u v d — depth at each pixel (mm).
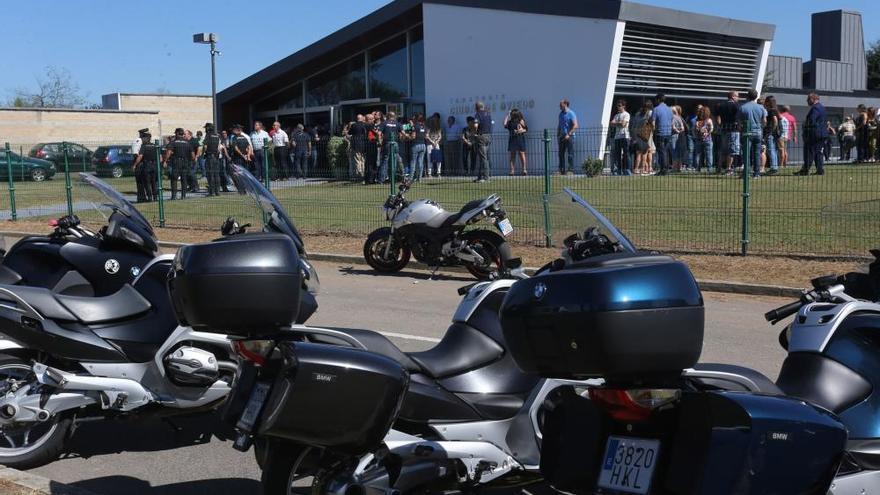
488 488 4840
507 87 27312
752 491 3154
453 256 12188
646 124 19281
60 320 5750
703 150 18656
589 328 3119
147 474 5820
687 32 26891
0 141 48375
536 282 3334
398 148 19625
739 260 12742
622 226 14469
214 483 5656
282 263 4039
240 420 3893
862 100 35719
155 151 21125
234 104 36906
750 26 28078
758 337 8977
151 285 6039
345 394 3803
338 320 10016
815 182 14789
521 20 26734
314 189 19750
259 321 3992
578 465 3484
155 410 5934
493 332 4930
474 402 4742
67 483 5648
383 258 13250
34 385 5719
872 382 4434
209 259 3998
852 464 4297
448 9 28469
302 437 3811
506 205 15766
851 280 5012
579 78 25609
